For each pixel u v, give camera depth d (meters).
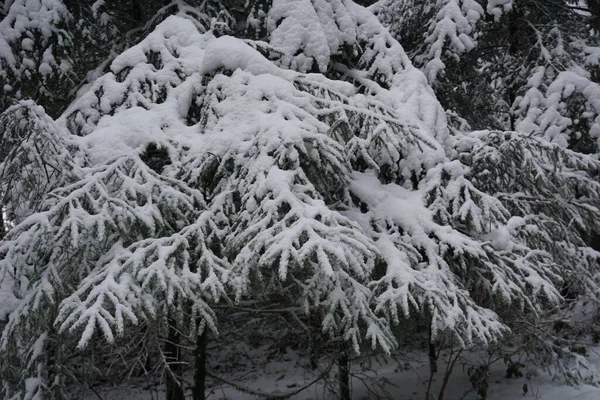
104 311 3.33
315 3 6.41
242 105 4.66
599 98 8.37
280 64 5.93
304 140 4.35
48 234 3.77
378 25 6.68
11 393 4.28
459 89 10.02
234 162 4.36
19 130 4.26
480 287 5.20
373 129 4.96
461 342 3.90
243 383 7.86
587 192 6.65
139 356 4.25
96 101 5.33
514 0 9.79
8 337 3.80
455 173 5.07
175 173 4.50
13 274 3.75
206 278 3.82
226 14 7.77
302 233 3.61
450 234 4.55
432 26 8.83
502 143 5.54
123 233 4.03
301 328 5.72
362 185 4.97
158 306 3.68
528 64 10.02
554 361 6.25
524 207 5.80
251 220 3.84
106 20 8.79
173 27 5.91
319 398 6.66
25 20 7.35
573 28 10.66
